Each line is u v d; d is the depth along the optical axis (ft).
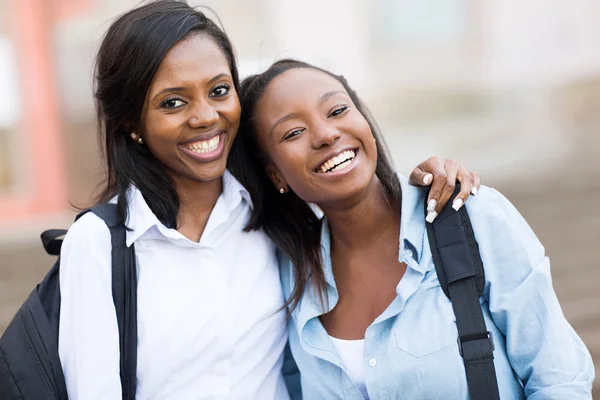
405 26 38.42
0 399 5.96
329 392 6.25
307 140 6.19
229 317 6.31
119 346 5.99
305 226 6.90
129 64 6.04
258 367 6.50
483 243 5.95
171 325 6.09
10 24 26.43
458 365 5.77
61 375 5.95
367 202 6.45
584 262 17.76
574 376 5.78
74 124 26.99
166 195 6.40
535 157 31.94
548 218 22.04
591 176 27.25
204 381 6.20
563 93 39.78
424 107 39.17
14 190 26.96
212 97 6.25
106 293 5.98
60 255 6.14
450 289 5.92
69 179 27.09
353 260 6.56
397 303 6.01
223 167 6.40
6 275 20.13
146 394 6.12
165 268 6.24
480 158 32.50
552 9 39.42
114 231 6.14
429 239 6.10
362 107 6.87
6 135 26.84
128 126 6.38
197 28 6.21
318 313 6.40
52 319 6.04
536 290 5.85
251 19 32.12
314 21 34.22
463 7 39.37
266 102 6.42
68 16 26.73
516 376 6.12
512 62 39.99
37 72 26.76
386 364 5.92
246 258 6.69
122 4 26.96
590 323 14.24
